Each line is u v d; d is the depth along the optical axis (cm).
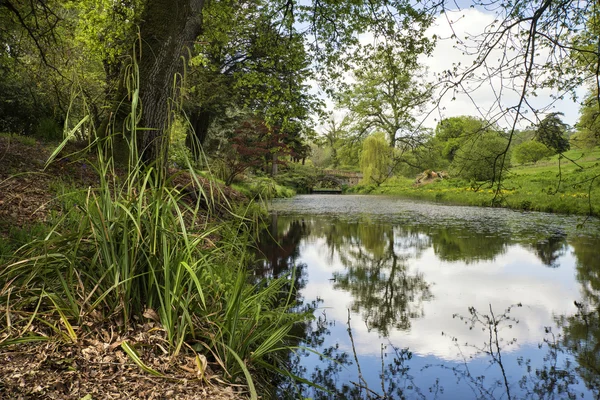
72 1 959
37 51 862
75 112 837
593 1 383
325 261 561
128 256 207
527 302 378
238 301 206
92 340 181
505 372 241
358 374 237
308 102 1184
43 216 363
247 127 1340
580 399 211
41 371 155
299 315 282
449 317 338
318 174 3700
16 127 1049
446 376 236
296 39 1034
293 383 222
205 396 165
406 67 794
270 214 1218
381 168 3225
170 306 192
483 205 1580
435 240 737
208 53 1509
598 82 351
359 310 354
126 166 611
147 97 608
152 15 620
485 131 384
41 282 206
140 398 153
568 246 651
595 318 333
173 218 219
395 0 770
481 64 369
